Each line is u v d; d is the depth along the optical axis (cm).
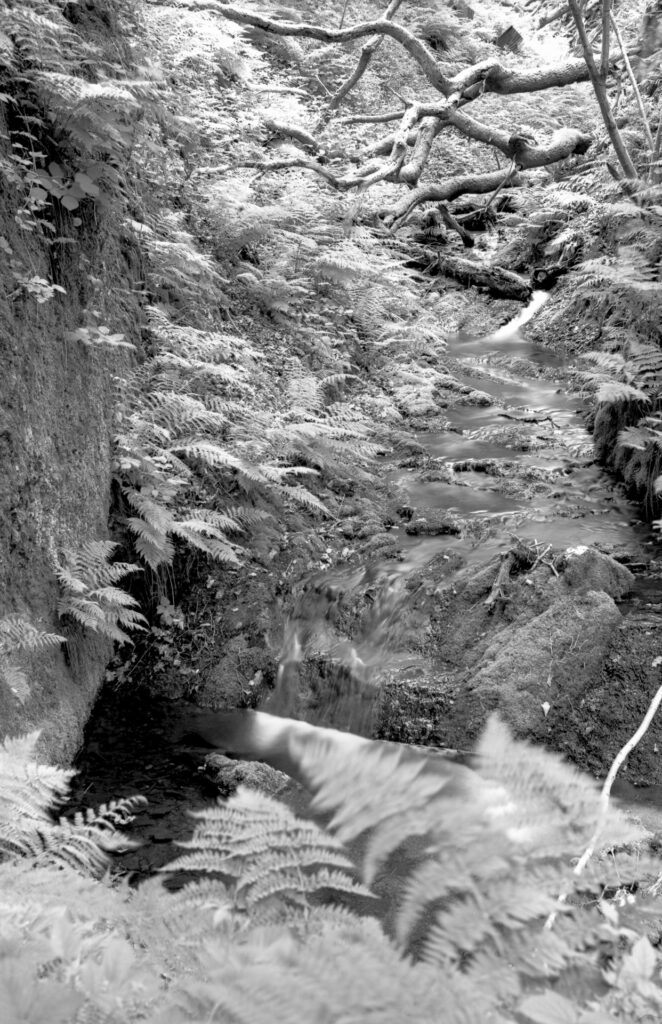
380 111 1516
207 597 619
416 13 1750
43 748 464
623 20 1265
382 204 1289
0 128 466
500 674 496
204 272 767
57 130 507
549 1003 107
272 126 1126
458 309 1212
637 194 725
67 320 541
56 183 497
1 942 126
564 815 134
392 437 827
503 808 136
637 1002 118
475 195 1480
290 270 946
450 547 622
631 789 439
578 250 1181
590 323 1058
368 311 998
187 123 789
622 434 634
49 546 507
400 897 251
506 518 650
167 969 142
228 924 150
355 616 585
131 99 463
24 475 481
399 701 517
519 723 479
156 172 759
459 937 120
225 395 715
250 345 787
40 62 468
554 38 1532
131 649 595
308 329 878
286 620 602
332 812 415
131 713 552
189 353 697
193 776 479
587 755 465
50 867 211
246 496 662
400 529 669
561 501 682
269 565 633
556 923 131
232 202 859
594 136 1323
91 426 571
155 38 841
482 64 1188
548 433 823
